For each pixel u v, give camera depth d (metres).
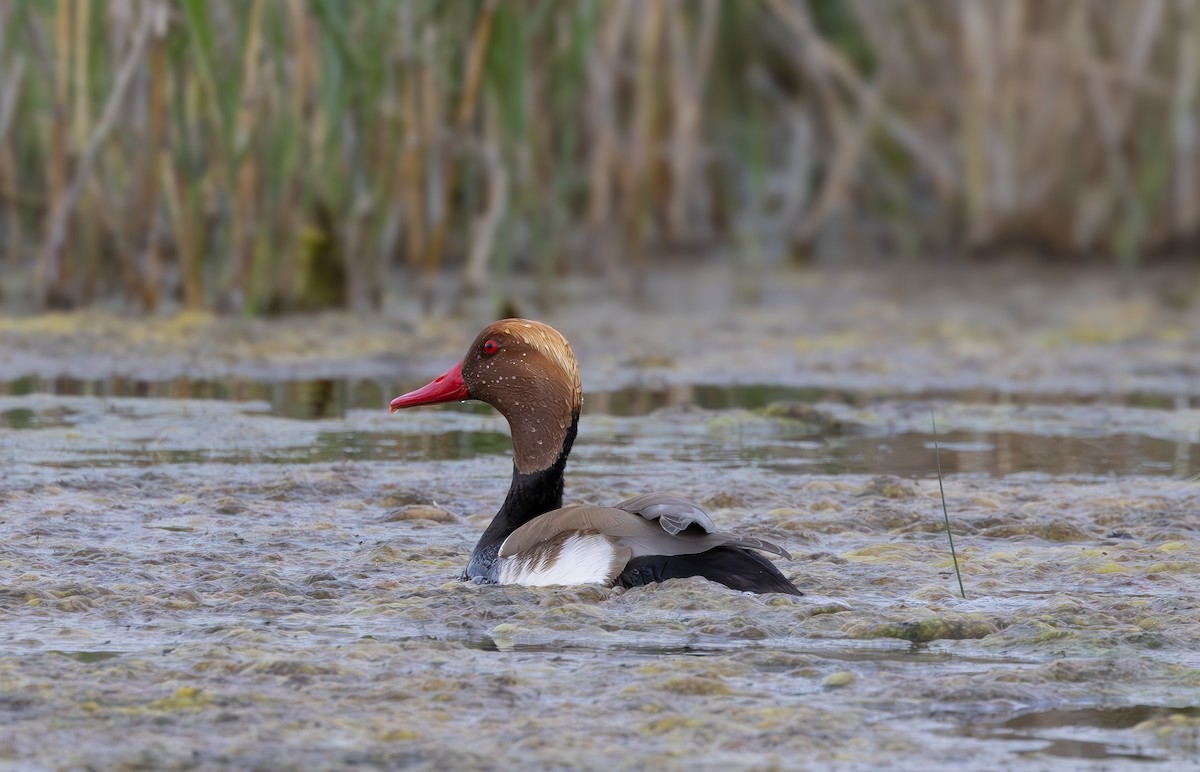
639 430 14.52
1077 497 11.45
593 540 8.32
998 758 6.02
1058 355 19.50
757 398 16.44
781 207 28.16
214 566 9.05
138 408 14.91
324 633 7.61
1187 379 17.91
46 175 21.42
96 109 19.20
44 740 6.10
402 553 9.43
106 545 9.57
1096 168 26.52
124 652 7.27
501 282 21.14
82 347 18.02
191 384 16.36
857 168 27.31
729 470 12.51
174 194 19.53
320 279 20.56
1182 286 25.03
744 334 20.84
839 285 25.39
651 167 24.41
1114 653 7.37
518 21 20.41
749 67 26.45
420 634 7.59
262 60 18.94
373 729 6.25
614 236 25.05
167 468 12.18
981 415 15.50
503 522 8.89
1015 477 12.33
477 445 13.62
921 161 26.73
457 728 6.28
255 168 19.42
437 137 20.72
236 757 5.95
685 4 25.91
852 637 7.61
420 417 15.01
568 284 24.53
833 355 19.36
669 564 8.26
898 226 27.81
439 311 21.33
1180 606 8.11
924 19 26.52
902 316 22.61
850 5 26.34
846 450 13.58
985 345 20.19
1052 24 25.98
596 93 23.86
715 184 27.50
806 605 8.06
